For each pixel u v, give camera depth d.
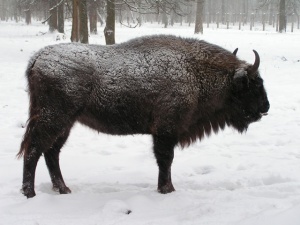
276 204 4.14
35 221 3.85
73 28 18.41
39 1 29.23
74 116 4.67
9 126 8.11
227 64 4.99
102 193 4.78
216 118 5.23
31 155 4.56
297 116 9.12
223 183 5.23
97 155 6.60
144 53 4.78
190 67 4.82
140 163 6.22
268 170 5.62
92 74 4.61
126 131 4.90
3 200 4.43
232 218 3.85
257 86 4.99
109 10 17.72
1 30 35.06
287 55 20.77
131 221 3.90
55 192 4.88
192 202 4.41
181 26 60.19
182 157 6.49
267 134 7.79
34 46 22.00
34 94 4.59
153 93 4.70
